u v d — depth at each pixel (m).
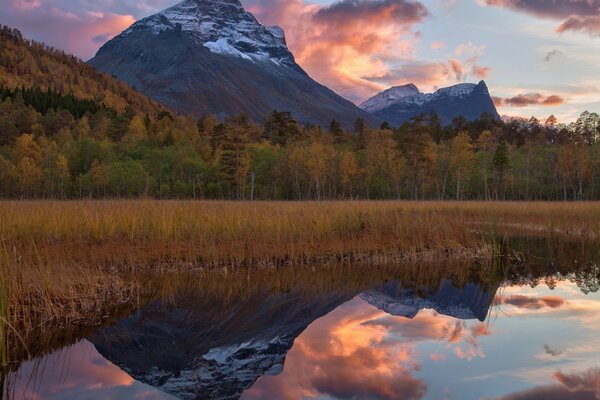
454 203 29.47
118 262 12.35
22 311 7.79
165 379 5.95
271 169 61.34
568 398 5.05
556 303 9.92
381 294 10.92
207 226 14.70
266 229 15.03
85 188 46.62
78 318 8.38
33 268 9.02
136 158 62.69
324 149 65.50
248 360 6.56
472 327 8.07
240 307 9.65
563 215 23.92
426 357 6.51
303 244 14.75
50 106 111.88
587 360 6.25
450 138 97.69
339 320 8.72
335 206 18.08
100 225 13.80
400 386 5.50
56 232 12.92
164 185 48.47
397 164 60.91
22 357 6.70
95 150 62.22
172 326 8.27
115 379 5.95
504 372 5.87
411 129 63.41
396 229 16.66
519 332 7.66
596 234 20.64
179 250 13.44
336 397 5.25
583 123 75.88
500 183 60.00
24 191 41.78
